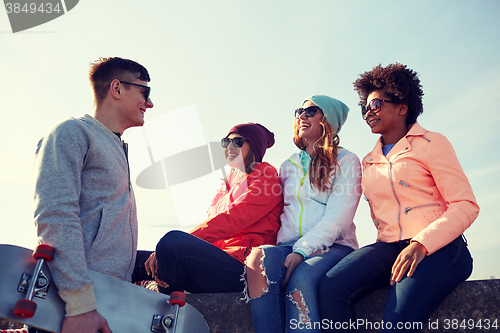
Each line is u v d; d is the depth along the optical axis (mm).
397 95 2564
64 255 1540
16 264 1514
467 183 2180
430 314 1886
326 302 1970
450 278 1915
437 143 2297
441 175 2207
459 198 2113
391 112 2605
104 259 1799
